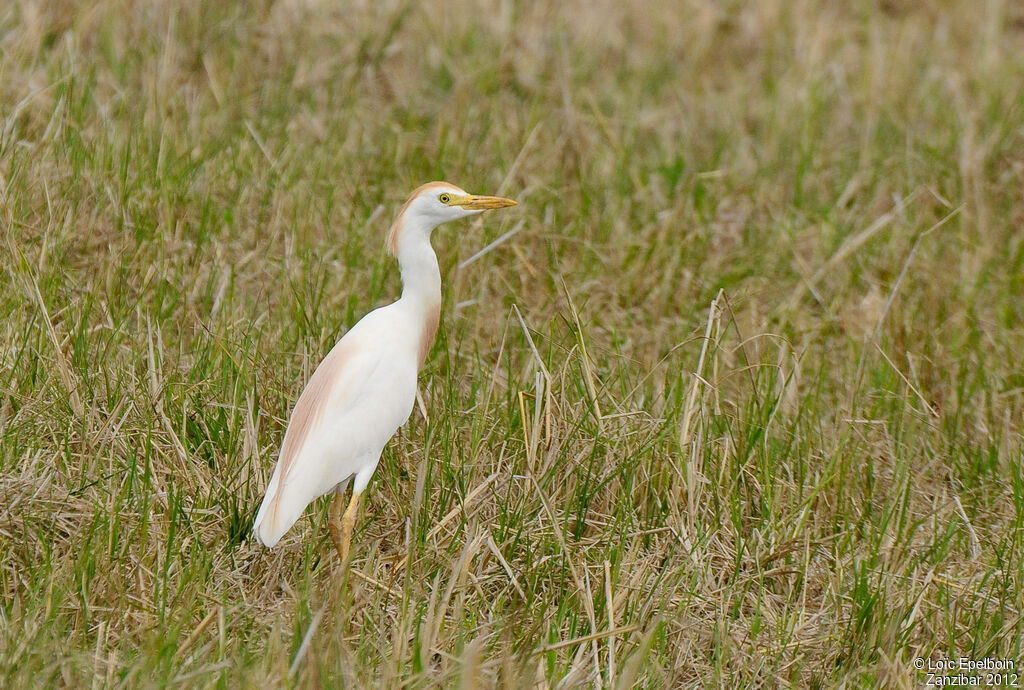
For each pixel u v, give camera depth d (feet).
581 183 47.44
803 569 30.04
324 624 26.35
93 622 26.02
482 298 40.70
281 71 52.03
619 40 60.54
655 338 40.29
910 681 26.27
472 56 55.62
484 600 27.99
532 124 50.55
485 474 32.09
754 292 42.34
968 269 44.37
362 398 29.73
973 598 29.04
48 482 29.40
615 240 45.47
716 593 29.32
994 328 41.60
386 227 44.19
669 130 53.52
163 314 37.63
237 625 26.07
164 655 24.04
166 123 46.03
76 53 47.93
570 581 29.01
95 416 31.91
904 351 39.70
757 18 64.49
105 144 43.37
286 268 40.01
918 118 55.31
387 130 50.03
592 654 26.09
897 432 35.76
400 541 30.37
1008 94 56.13
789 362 38.42
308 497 28.66
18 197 38.65
